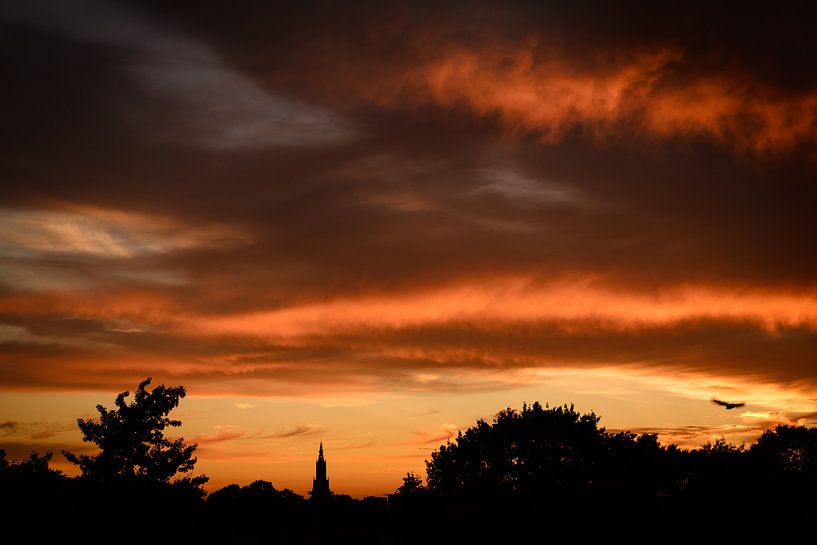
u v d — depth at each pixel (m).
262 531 56.50
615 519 58.59
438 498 66.19
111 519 42.00
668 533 56.41
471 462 67.56
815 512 55.19
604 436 66.06
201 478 46.22
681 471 61.06
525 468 65.56
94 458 44.47
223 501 61.22
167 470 45.41
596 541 58.00
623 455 63.00
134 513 42.72
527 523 60.78
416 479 70.56
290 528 59.19
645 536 56.88
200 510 48.50
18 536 39.31
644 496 60.16
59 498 41.41
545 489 63.09
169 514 44.34
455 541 60.72
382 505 67.75
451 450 69.38
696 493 58.41
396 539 59.94
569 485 63.12
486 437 67.81
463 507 64.38
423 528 63.34
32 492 40.53
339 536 58.69
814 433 60.91
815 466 59.41
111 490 42.84
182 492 45.44
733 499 56.50
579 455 64.75
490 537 60.59
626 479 61.22
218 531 51.97
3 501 39.69
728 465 59.19
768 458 59.22
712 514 56.31
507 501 63.50
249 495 75.25
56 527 40.31
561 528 59.44
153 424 45.66
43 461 42.28
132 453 44.75
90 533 41.09
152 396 46.16
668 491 60.84
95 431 44.94
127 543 42.06
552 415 67.19
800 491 56.59
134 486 43.44
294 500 78.69
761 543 54.25
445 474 67.88
